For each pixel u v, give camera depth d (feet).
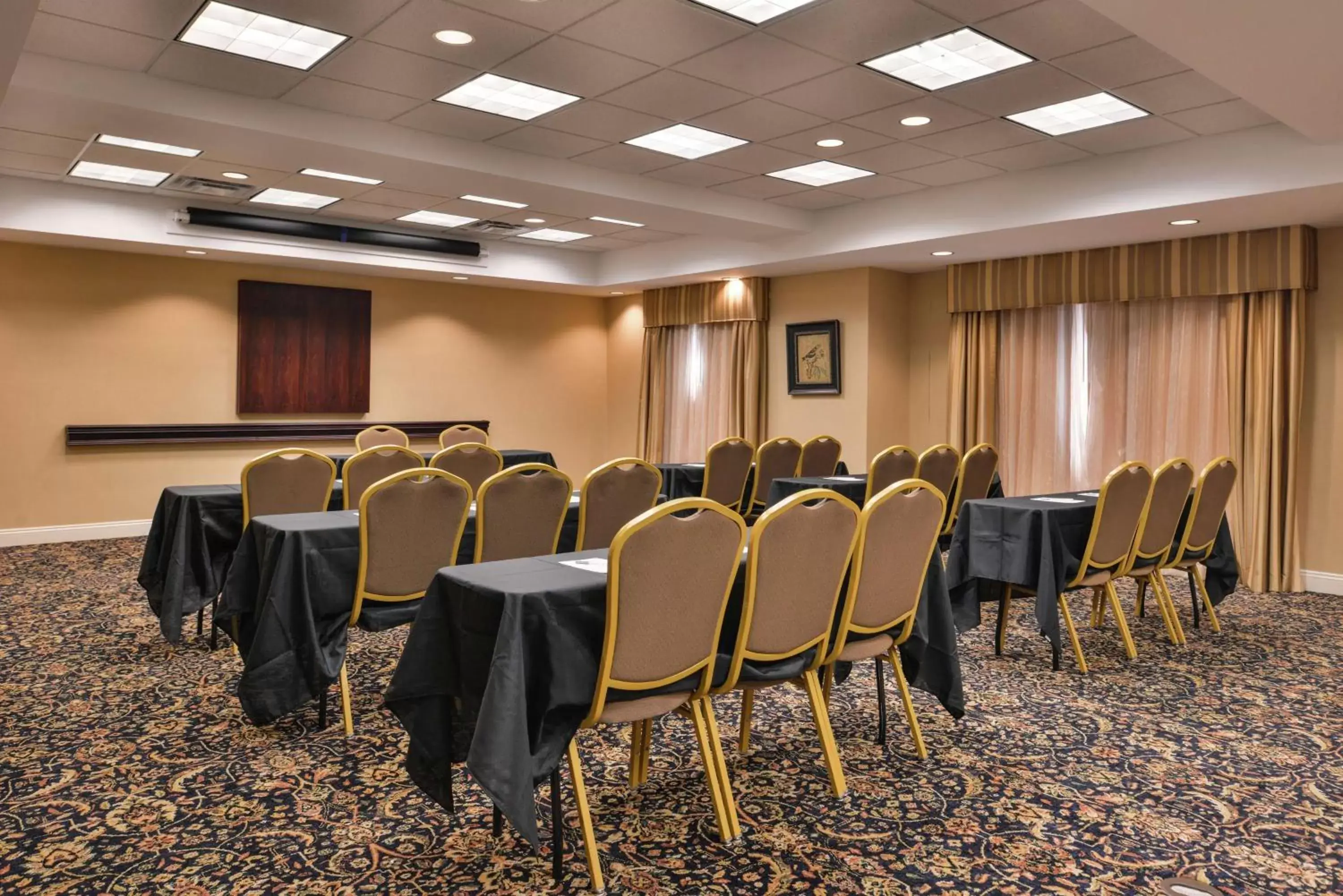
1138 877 8.11
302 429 31.04
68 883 7.75
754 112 17.88
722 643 9.37
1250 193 18.60
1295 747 11.36
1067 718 12.34
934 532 10.59
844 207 26.35
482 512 12.37
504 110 18.04
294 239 28.07
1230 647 16.30
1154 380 24.82
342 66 15.64
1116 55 14.79
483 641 8.11
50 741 11.09
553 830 8.36
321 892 7.68
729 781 9.98
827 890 7.84
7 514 26.22
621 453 38.60
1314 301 22.18
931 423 30.58
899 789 9.96
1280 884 8.02
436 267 31.12
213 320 29.35
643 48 14.76
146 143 20.02
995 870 8.21
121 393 27.81
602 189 22.35
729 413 33.14
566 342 37.96
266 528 11.74
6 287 25.98
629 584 7.78
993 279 27.50
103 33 14.30
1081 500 16.02
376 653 15.07
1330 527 22.07
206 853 8.34
